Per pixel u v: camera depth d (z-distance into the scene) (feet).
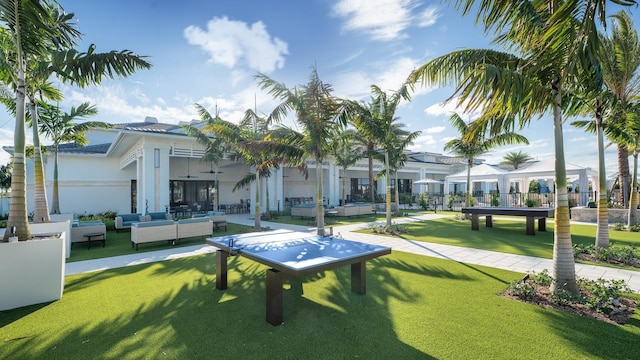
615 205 44.42
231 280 18.22
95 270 20.70
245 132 39.11
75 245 30.48
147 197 44.14
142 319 12.75
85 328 11.97
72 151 59.41
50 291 14.85
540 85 13.83
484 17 14.30
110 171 62.49
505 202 63.67
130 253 26.40
